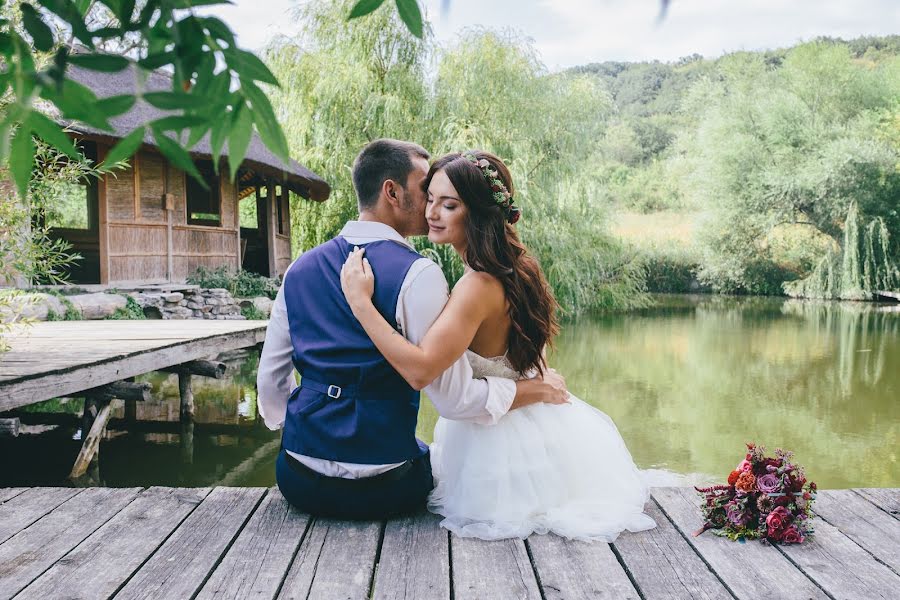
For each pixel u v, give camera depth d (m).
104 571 1.92
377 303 2.05
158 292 10.74
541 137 14.89
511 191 2.22
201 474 4.83
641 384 7.85
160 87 6.82
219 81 0.63
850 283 20.42
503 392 2.18
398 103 13.01
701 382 7.96
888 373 8.49
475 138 12.88
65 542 2.10
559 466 2.26
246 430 5.90
